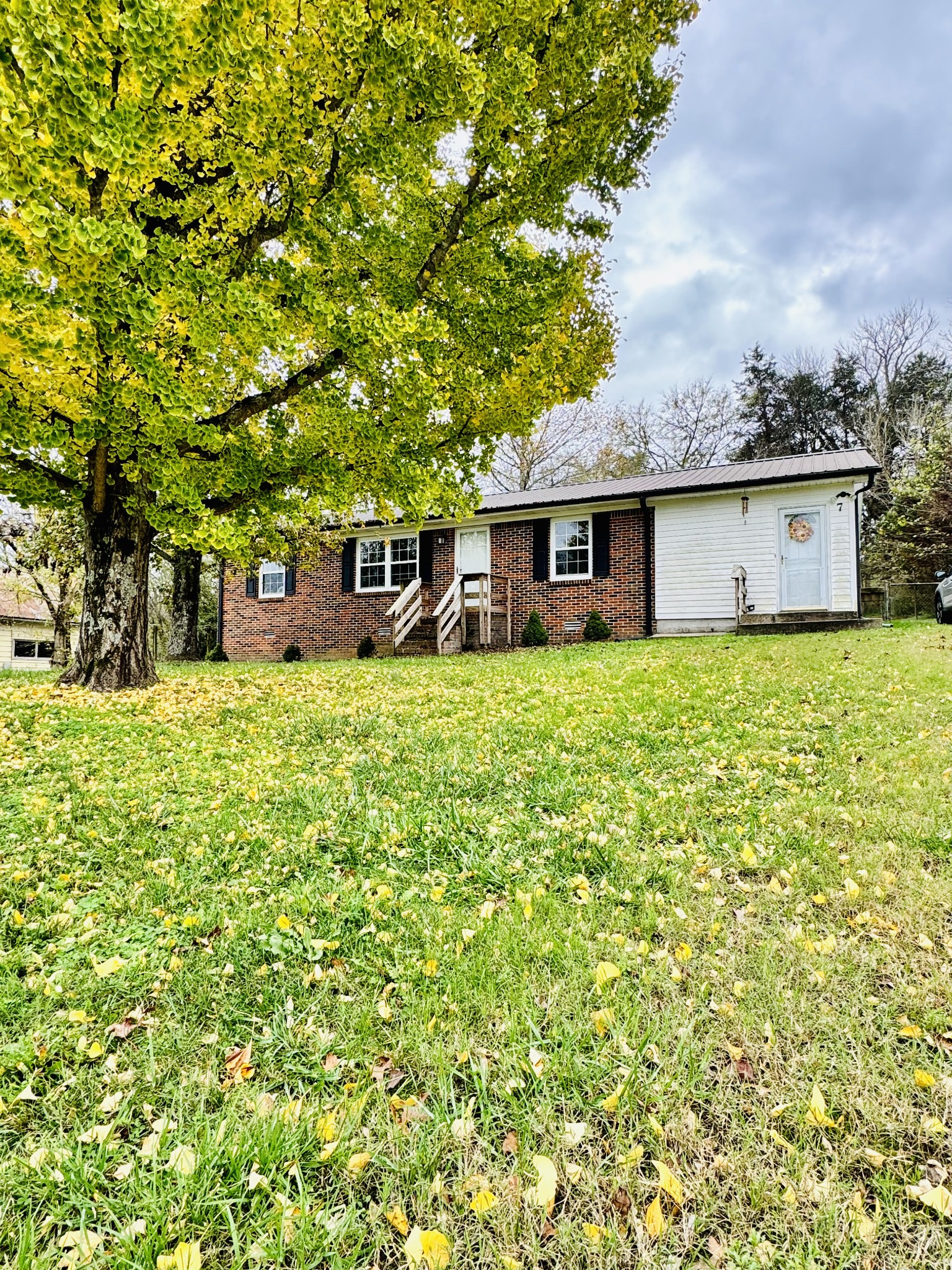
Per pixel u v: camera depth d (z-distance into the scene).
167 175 6.02
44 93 3.84
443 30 5.79
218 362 7.73
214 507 7.98
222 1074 1.98
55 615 22.20
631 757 4.80
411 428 7.83
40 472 7.20
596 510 14.77
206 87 5.62
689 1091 1.83
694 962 2.42
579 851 3.38
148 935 2.74
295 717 6.35
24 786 4.36
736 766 4.55
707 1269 1.38
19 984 2.37
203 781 4.55
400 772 4.66
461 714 6.38
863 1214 1.48
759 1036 2.04
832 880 2.95
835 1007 2.15
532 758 4.86
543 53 7.34
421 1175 1.61
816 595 12.98
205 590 28.77
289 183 6.17
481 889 3.10
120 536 7.74
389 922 2.79
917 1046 1.98
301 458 7.78
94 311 5.19
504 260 7.64
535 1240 1.44
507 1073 1.92
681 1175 1.59
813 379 32.84
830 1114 1.75
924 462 23.67
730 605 13.55
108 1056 2.05
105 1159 1.67
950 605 13.74
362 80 5.72
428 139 6.59
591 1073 1.90
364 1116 1.79
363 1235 1.46
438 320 6.66
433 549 16.53
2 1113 1.82
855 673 7.28
